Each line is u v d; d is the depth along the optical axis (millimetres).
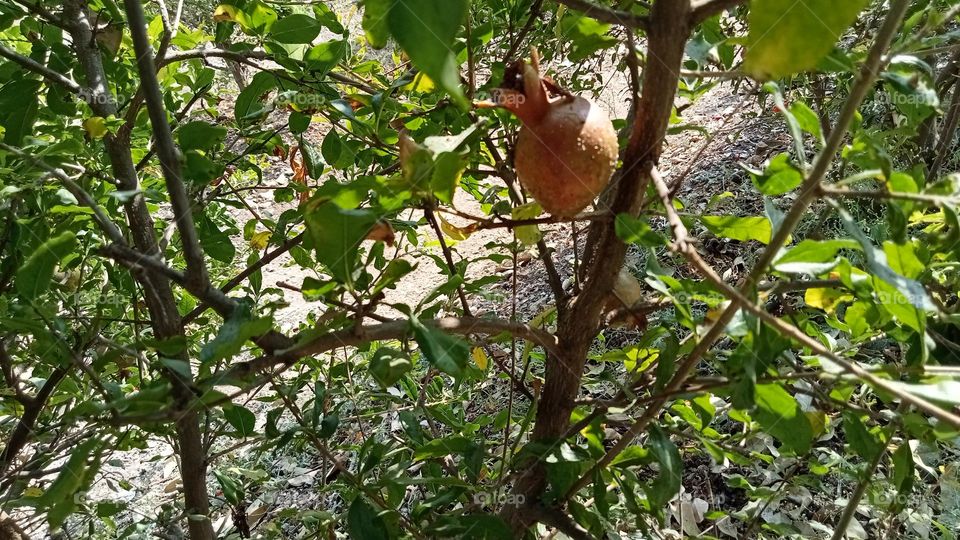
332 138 1436
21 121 1240
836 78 2105
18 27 1741
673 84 783
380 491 1209
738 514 1438
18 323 891
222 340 725
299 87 1431
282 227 1480
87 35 1276
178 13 1483
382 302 792
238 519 1595
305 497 2471
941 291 990
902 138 1777
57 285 1232
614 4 1294
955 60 1836
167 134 861
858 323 987
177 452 1691
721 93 4293
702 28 1164
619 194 875
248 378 762
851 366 597
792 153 3322
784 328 617
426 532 1009
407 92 1611
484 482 1439
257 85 1394
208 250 1570
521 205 1188
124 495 2594
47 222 1248
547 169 771
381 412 1739
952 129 1928
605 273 949
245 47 1487
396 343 1896
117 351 845
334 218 722
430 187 780
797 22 540
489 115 1183
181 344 808
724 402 1553
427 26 333
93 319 1254
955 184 622
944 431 810
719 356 1152
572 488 1056
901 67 812
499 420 1538
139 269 871
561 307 1153
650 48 768
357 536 1006
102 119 1119
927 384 671
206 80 1761
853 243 688
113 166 1230
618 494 1385
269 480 2199
